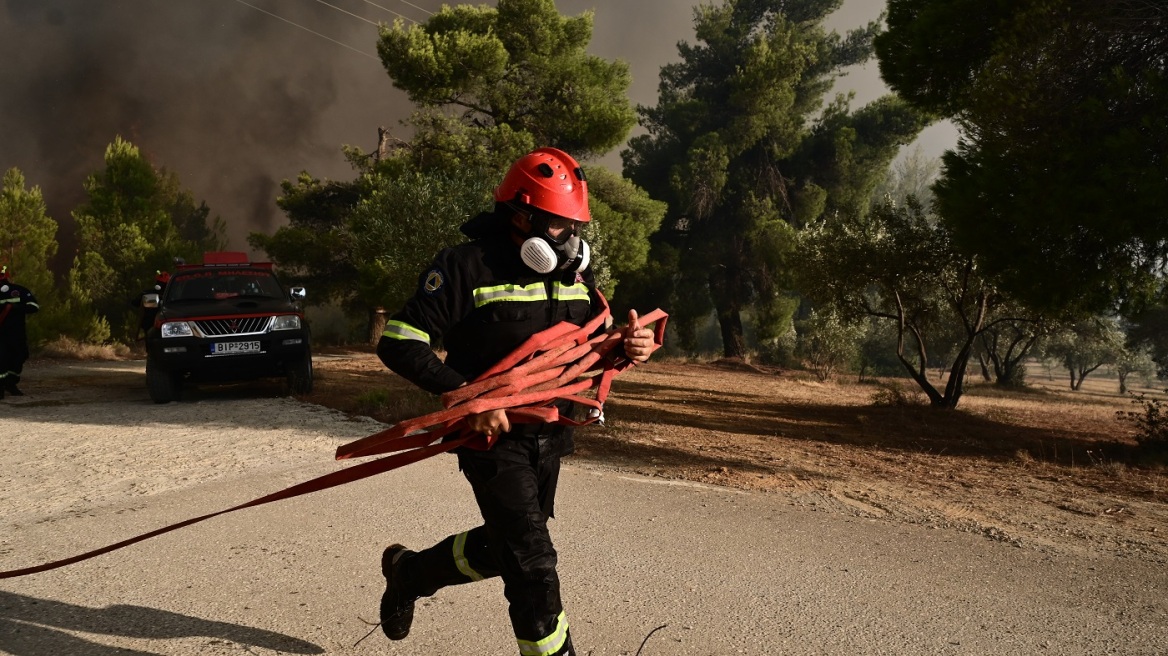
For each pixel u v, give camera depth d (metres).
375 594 3.63
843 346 28.89
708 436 9.28
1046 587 3.99
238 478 5.96
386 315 29.45
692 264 37.22
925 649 3.21
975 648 3.23
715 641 3.22
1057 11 9.34
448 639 3.16
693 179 35.19
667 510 5.28
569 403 2.61
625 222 27.66
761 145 37.59
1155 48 9.70
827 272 16.23
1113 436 12.49
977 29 11.07
